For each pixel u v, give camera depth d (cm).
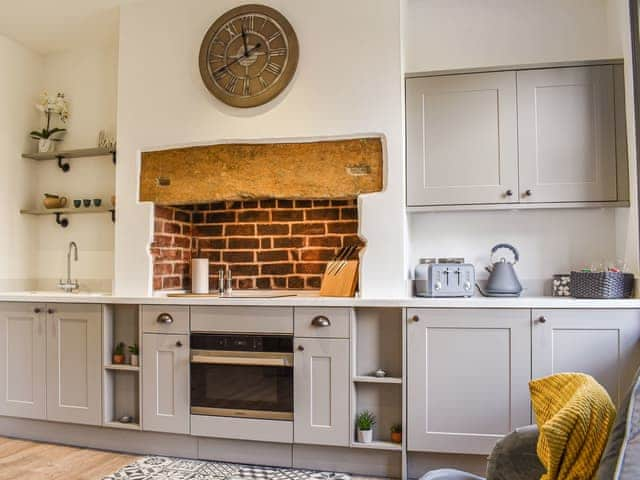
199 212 356
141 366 296
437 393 257
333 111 287
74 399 309
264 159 298
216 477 263
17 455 297
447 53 319
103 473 269
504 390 251
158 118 313
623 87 270
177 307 291
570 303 246
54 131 380
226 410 282
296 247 337
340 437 266
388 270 276
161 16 316
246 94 296
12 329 325
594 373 244
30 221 385
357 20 286
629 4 264
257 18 298
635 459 103
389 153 279
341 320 268
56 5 324
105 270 371
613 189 269
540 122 277
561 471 120
